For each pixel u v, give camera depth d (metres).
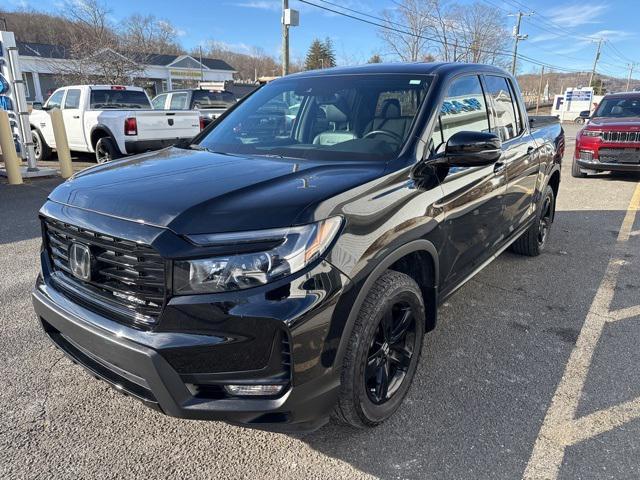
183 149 3.24
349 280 2.08
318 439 2.47
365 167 2.55
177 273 1.89
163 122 10.22
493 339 3.51
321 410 2.09
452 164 2.65
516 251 5.32
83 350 2.25
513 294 4.33
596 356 3.28
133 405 2.72
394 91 3.10
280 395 1.98
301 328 1.92
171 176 2.40
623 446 2.42
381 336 2.46
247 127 3.39
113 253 2.06
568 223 6.87
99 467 2.27
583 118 11.70
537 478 2.21
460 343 3.45
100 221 2.08
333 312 2.03
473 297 4.27
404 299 2.49
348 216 2.11
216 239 1.89
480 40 42.31
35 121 12.21
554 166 5.18
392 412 2.58
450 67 3.34
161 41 50.03
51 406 2.70
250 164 2.63
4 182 9.38
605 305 4.10
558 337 3.55
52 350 3.25
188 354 1.90
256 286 1.89
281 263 1.91
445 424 2.58
